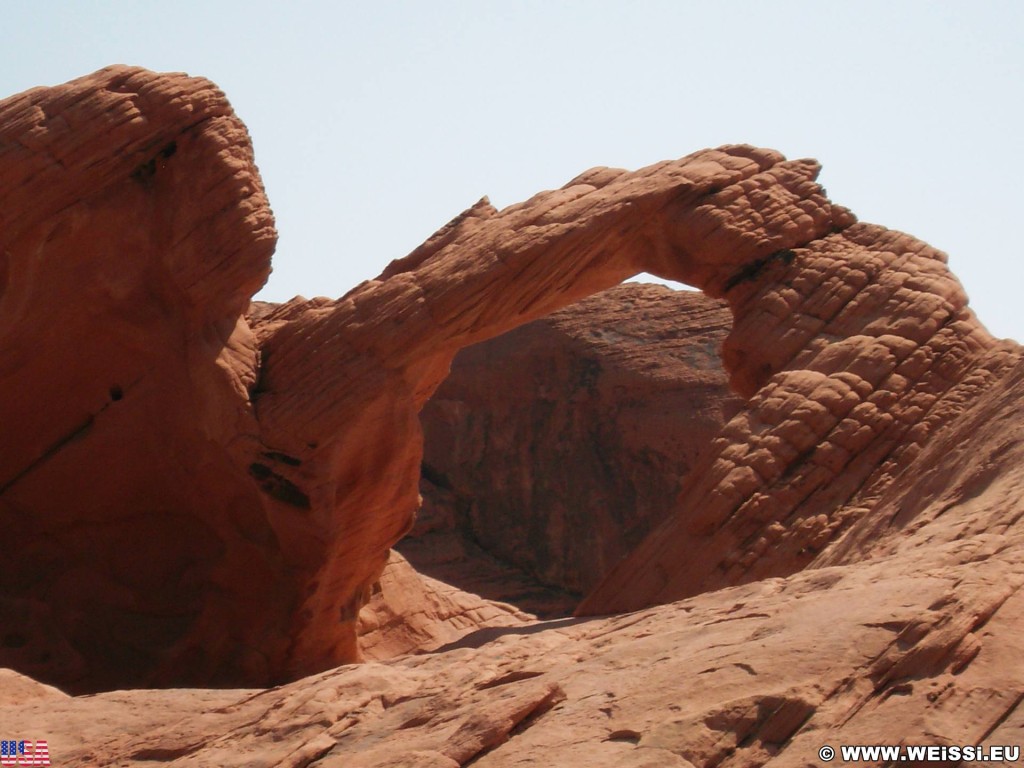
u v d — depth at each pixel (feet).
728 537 54.44
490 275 59.00
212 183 58.75
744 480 55.11
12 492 63.05
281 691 34.53
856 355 58.18
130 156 57.47
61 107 56.59
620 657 29.27
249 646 61.00
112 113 56.70
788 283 62.13
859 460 55.57
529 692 27.17
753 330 61.46
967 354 58.34
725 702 24.27
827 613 27.32
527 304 60.90
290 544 59.62
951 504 37.96
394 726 29.27
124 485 63.05
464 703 29.09
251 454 58.39
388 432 59.98
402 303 59.41
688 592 54.08
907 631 24.49
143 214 58.44
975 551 29.53
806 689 23.81
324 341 59.77
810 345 59.88
